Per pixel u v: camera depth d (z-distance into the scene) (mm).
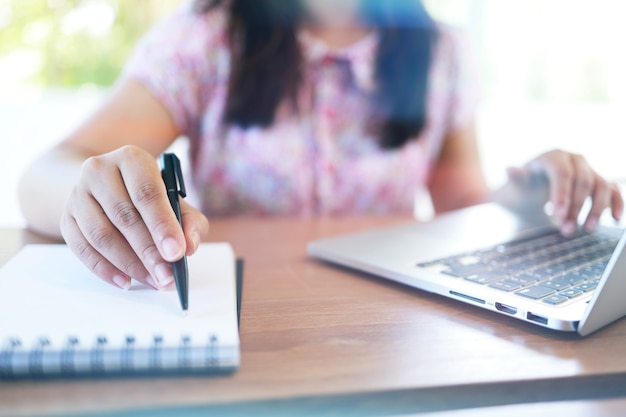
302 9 1076
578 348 383
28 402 292
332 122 1110
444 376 336
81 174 463
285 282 522
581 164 709
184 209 469
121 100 1012
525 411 331
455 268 514
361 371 340
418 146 1166
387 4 1108
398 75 1119
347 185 1129
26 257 521
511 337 399
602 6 1897
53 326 356
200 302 409
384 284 519
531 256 558
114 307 396
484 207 807
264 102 1074
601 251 582
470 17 1786
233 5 1071
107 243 436
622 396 348
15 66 1731
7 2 1687
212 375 329
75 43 1744
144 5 1693
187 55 1057
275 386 317
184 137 1108
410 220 840
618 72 1925
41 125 1757
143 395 303
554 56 1912
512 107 1901
